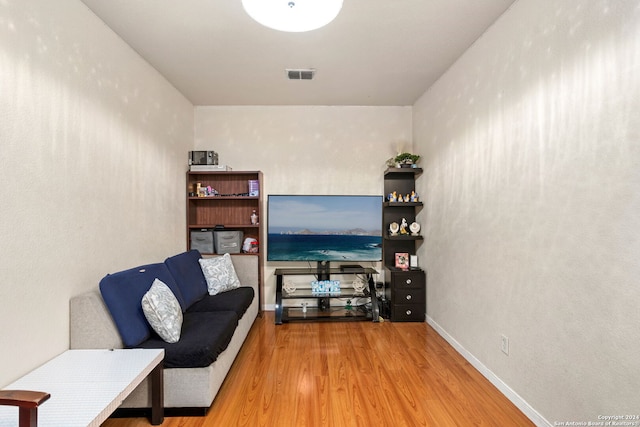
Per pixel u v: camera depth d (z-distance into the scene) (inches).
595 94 63.2
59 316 76.2
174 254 143.6
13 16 64.6
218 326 95.5
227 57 117.7
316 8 63.8
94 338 79.4
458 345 118.7
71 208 80.4
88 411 55.1
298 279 171.8
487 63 100.6
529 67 81.7
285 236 163.2
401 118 173.2
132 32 100.0
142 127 116.3
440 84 136.6
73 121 81.2
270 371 103.8
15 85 65.1
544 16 76.6
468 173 112.3
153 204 124.2
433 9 90.6
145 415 81.8
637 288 55.2
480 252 104.1
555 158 73.0
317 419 80.0
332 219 163.9
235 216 170.2
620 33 58.1
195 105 169.3
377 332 138.7
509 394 88.4
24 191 67.1
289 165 171.6
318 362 110.1
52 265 74.4
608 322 60.3
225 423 78.8
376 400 88.0
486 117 101.2
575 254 67.6
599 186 62.2
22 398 45.9
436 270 140.6
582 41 66.1
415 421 79.4
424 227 156.0
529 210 81.4
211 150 170.1
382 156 172.7
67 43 79.3
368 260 164.1
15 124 65.0
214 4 87.5
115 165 99.3
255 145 171.2
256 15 64.8
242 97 158.9
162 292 90.6
